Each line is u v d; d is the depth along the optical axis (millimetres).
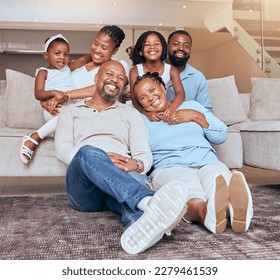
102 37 2146
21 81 2666
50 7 6352
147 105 1825
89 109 1744
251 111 3117
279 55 6617
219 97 2949
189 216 1450
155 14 6898
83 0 6023
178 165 1731
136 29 7887
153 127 1841
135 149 1629
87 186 1483
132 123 1720
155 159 1800
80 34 7777
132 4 6270
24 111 2602
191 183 1499
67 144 1634
